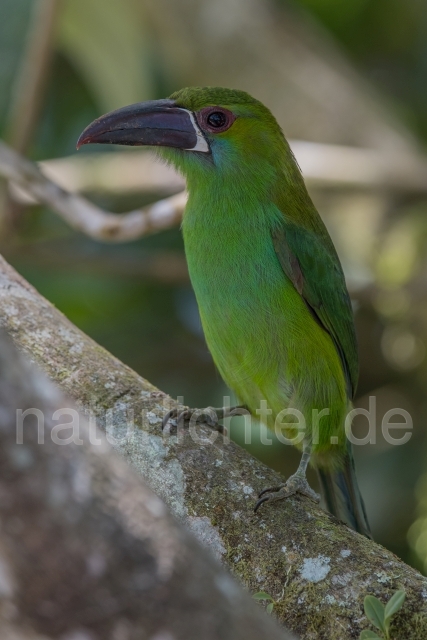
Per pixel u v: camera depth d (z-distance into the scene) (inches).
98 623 169.6
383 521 484.1
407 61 638.5
